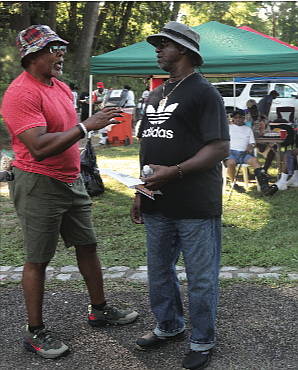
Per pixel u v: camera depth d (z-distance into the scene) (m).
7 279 3.90
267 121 8.36
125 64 6.83
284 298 3.25
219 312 3.08
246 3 30.89
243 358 2.48
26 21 18.92
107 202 6.61
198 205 2.35
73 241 2.77
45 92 2.45
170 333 2.68
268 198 6.52
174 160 2.34
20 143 2.49
